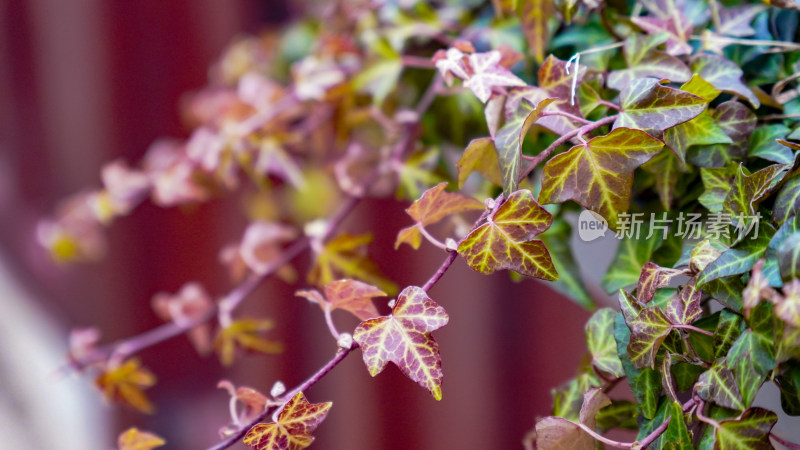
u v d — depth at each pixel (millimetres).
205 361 1277
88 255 1113
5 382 1152
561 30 770
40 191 1310
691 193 724
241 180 1254
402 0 854
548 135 764
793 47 713
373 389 1201
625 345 689
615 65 744
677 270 684
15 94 1274
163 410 1267
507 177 686
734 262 668
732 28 727
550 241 763
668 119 679
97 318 1312
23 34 1264
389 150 846
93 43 1290
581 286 756
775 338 648
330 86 847
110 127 1327
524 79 778
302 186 896
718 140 700
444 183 686
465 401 1144
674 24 725
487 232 680
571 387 725
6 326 1202
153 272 1335
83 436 1191
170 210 1338
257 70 1136
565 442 687
